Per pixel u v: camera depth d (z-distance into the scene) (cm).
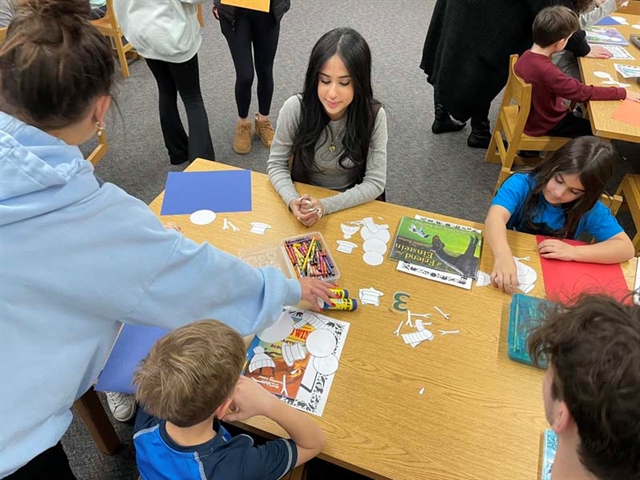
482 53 258
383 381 102
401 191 267
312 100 154
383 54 390
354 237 138
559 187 146
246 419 93
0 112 70
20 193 67
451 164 288
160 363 81
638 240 211
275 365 104
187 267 87
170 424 87
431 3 474
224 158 281
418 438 93
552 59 275
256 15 238
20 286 70
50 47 66
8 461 75
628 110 204
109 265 76
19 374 74
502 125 273
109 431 149
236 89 261
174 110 249
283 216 144
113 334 92
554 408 59
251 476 84
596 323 56
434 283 125
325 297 115
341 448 91
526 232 163
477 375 104
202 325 86
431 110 333
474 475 88
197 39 222
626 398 49
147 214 82
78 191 72
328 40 143
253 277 101
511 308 117
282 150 165
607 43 259
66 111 70
